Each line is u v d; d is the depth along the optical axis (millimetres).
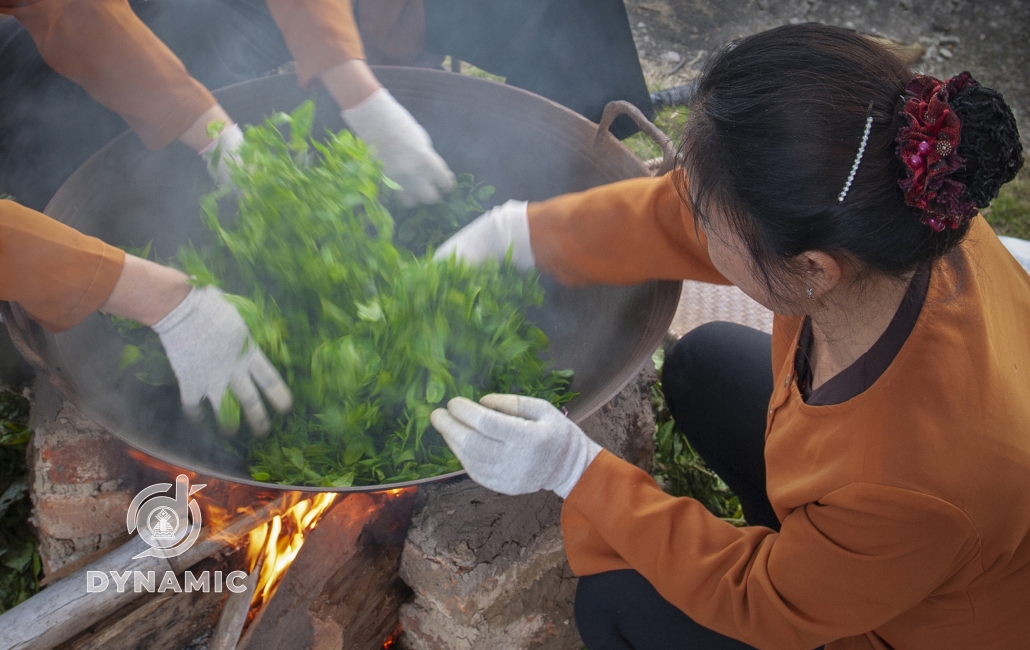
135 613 1526
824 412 1017
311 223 1474
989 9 3520
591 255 1491
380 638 1716
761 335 1731
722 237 938
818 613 1072
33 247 1129
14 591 1799
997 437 922
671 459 2164
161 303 1260
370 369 1409
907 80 817
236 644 1522
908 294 929
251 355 1346
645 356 1386
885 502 936
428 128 1851
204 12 2012
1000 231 2805
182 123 1580
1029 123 3160
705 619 1210
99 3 1455
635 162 1575
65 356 1354
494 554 1586
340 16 1600
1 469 1932
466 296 1479
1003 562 988
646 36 3385
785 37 834
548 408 1281
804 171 793
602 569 1358
